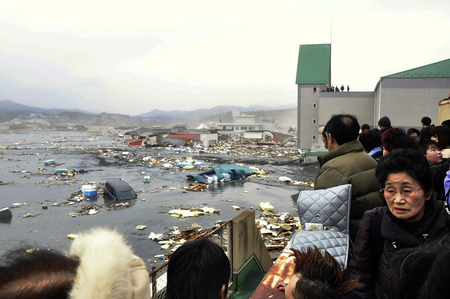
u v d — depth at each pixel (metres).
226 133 113.94
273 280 3.07
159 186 31.52
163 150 69.62
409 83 38.22
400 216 1.96
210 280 1.63
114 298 0.89
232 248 4.50
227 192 28.33
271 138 92.00
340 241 2.67
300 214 2.98
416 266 1.01
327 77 54.88
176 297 1.66
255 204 23.84
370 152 5.14
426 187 1.92
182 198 26.23
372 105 46.06
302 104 55.59
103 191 28.78
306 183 31.47
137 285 1.07
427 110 37.94
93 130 184.75
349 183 2.96
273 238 15.27
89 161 52.28
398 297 1.07
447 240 1.04
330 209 2.80
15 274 0.81
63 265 0.90
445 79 37.25
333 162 3.23
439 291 0.81
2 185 32.38
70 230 18.55
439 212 1.98
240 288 4.55
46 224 19.73
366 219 2.33
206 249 1.71
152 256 14.23
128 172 40.47
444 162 3.61
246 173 36.03
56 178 36.53
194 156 57.19
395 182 1.96
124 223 19.66
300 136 56.16
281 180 32.84
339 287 1.43
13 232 18.23
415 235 1.95
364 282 2.26
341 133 3.31
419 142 3.98
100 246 1.01
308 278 1.48
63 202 25.41
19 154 63.12
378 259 2.20
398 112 38.72
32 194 28.38
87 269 0.89
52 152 67.69
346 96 46.62
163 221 19.92
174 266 1.71
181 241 16.14
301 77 55.81
